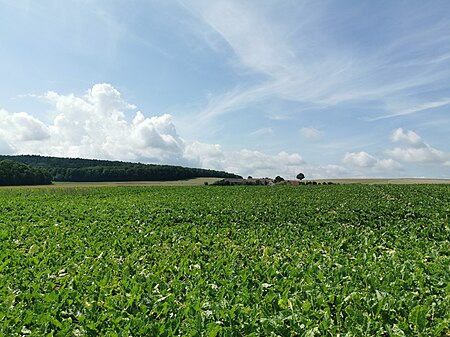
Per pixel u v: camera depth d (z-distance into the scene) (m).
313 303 7.23
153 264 11.71
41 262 10.91
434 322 6.54
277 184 64.00
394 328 6.25
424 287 8.10
